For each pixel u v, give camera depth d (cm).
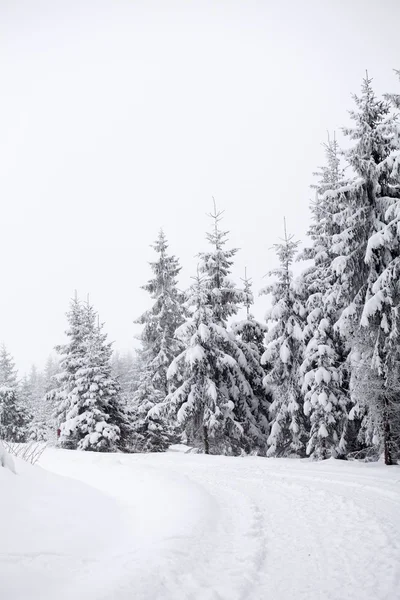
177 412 2489
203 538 654
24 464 936
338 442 2075
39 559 495
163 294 3250
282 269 2459
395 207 1577
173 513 808
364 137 1719
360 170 1719
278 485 1194
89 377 3027
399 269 1581
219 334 2478
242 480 1310
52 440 3722
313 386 2112
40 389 6931
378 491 1041
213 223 2819
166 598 440
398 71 1605
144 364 3472
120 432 3066
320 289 2317
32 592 412
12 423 3500
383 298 1594
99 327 3312
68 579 461
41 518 644
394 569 525
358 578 507
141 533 694
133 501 949
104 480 1210
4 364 4188
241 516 827
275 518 812
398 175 1612
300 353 2403
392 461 1684
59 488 852
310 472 1429
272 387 2514
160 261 3322
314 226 2422
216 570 536
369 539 650
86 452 2184
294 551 612
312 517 808
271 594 471
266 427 2667
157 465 1773
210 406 2400
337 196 1753
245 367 2603
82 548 569
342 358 2202
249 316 2877
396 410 1669
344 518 788
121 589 431
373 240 1605
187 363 2447
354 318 1788
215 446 2583
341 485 1148
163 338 3170
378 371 1652
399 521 747
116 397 3080
